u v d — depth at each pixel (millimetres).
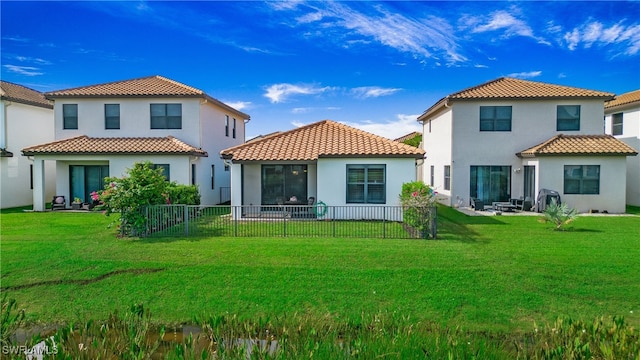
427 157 27141
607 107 23625
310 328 5562
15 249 10633
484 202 21328
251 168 19141
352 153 16359
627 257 9891
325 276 8500
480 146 21219
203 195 22641
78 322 6281
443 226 14938
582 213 19125
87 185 21531
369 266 9148
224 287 7945
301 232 13492
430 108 24594
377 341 4883
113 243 11453
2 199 21156
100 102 21828
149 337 6059
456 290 7754
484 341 5039
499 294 7562
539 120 21016
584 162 19312
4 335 5133
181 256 9961
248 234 12977
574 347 4438
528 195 20859
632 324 6418
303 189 19062
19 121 22422
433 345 4816
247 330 5309
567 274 8570
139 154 19859
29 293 7719
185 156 19984
